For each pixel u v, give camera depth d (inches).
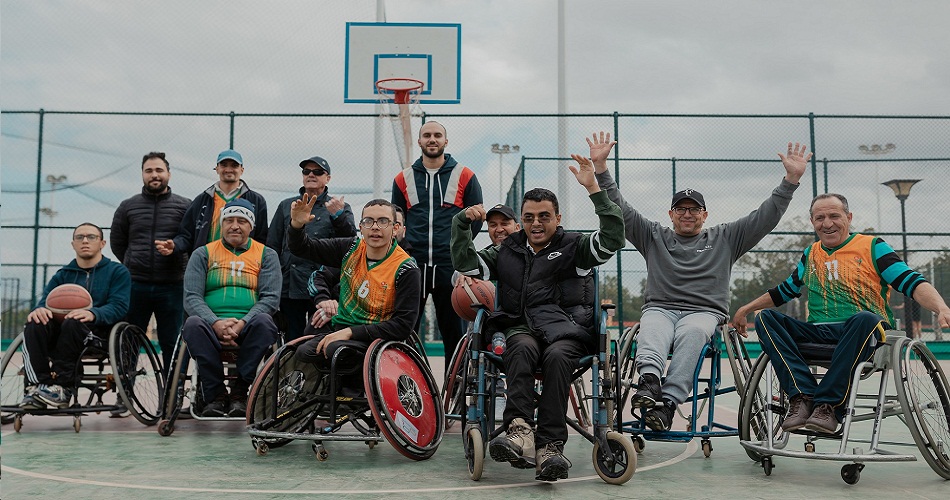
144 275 232.7
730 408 258.1
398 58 482.6
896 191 459.8
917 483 137.1
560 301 147.5
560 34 557.3
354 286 169.9
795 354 145.6
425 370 162.6
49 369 196.2
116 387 205.9
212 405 186.1
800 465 156.0
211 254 200.7
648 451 175.6
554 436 130.4
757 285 484.1
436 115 431.5
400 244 203.0
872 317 137.6
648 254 177.8
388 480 135.6
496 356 142.5
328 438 150.2
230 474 139.7
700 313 165.2
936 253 463.8
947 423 144.9
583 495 124.3
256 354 185.8
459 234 149.2
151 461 153.3
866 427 213.2
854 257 153.8
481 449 134.1
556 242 148.7
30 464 149.5
